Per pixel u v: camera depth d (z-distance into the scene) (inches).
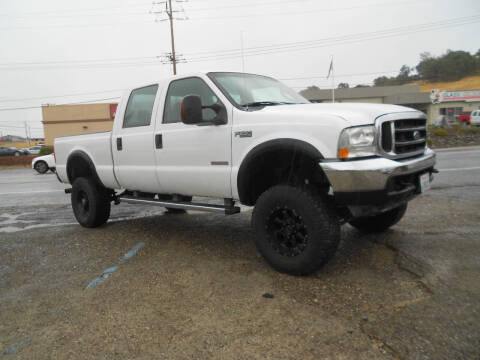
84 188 210.4
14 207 306.2
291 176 141.2
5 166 1229.7
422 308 102.2
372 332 91.9
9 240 196.2
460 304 103.3
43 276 141.7
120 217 244.8
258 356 84.5
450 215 196.1
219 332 95.3
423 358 81.4
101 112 1907.0
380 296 110.3
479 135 860.6
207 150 149.6
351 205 116.3
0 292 128.5
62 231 211.5
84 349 90.9
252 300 111.7
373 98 1877.5
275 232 131.6
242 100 150.3
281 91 174.6
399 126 125.8
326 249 118.6
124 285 128.4
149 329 98.5
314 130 118.9
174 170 163.2
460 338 87.9
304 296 112.5
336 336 90.9
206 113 154.5
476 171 340.5
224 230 195.3
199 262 147.4
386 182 111.5
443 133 871.1
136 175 183.3
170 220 226.8
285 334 92.7
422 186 132.6
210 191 152.6
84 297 120.3
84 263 154.1
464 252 142.0
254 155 131.9
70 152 222.7
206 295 116.9
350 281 121.5
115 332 97.9
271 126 129.2
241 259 148.3
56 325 103.3
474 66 3767.2
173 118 166.9
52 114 1899.6
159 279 132.0
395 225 184.5
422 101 1868.8
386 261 137.3
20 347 93.2
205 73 157.6
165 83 172.7
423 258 137.9
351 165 111.9
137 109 186.5
